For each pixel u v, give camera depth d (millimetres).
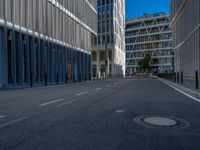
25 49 23859
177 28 54812
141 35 116125
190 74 37125
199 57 30641
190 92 14492
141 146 3990
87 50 45594
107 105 8688
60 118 6223
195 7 33344
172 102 9727
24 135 4586
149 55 107500
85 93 14008
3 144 4027
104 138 4418
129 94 13273
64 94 13422
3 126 5309
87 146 3951
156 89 17531
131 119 6133
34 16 25719
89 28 47125
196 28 32344
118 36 82000
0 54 20750
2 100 10547
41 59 27141
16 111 7348
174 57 61938
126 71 120312
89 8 47719
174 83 24109
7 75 21156
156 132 4883
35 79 25453
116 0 78812
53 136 4527
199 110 7676
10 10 21859
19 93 14711
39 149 3789
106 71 70062
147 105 8734
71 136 4535
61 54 32906
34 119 6086
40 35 26922
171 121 5930
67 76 34875
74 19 38344
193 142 4242
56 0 31500
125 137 4496
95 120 5988
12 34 21969
